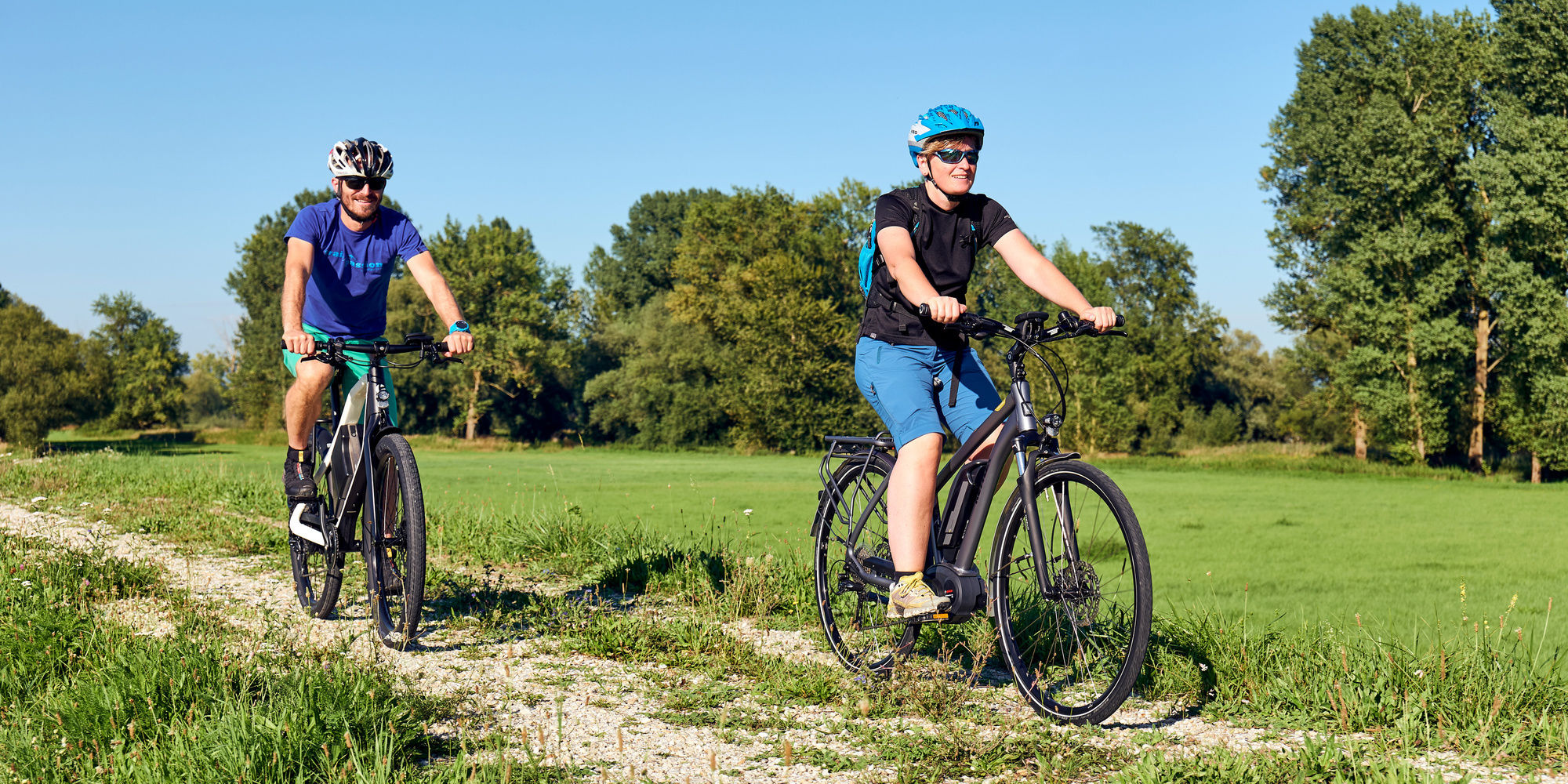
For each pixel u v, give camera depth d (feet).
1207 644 12.81
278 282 294.46
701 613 15.52
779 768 8.80
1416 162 148.77
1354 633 13.78
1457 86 154.81
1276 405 272.72
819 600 13.43
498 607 15.30
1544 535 81.51
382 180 14.42
